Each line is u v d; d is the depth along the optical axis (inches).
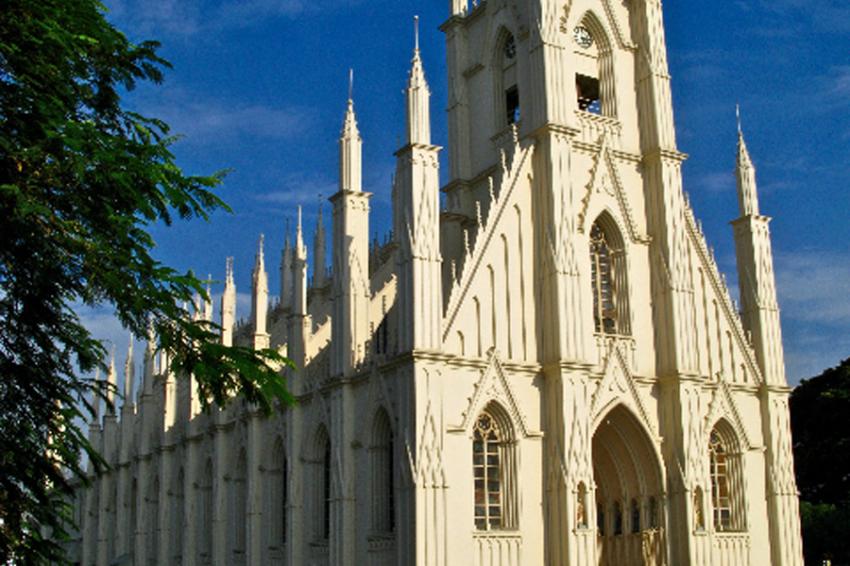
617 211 2207.2
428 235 1931.6
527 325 2027.6
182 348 935.7
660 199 2249.0
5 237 850.1
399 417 1888.5
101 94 998.4
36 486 903.7
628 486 2167.8
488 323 1984.5
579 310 2037.4
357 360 2102.6
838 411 3193.9
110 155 885.2
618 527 2181.3
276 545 2385.6
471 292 1977.1
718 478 2223.2
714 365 2252.7
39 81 912.9
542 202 2092.8
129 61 1015.6
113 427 3722.9
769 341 2340.1
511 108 2404.0
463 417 1900.8
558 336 1998.0
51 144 869.8
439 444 1849.2
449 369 1907.0
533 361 2016.5
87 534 3754.9
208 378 925.8
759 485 2247.8
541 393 2004.2
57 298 901.8
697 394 2159.2
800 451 3304.6
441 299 1921.8
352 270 2139.5
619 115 2298.2
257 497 2458.2
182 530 2960.1
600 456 2209.6
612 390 2076.8
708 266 2301.9
